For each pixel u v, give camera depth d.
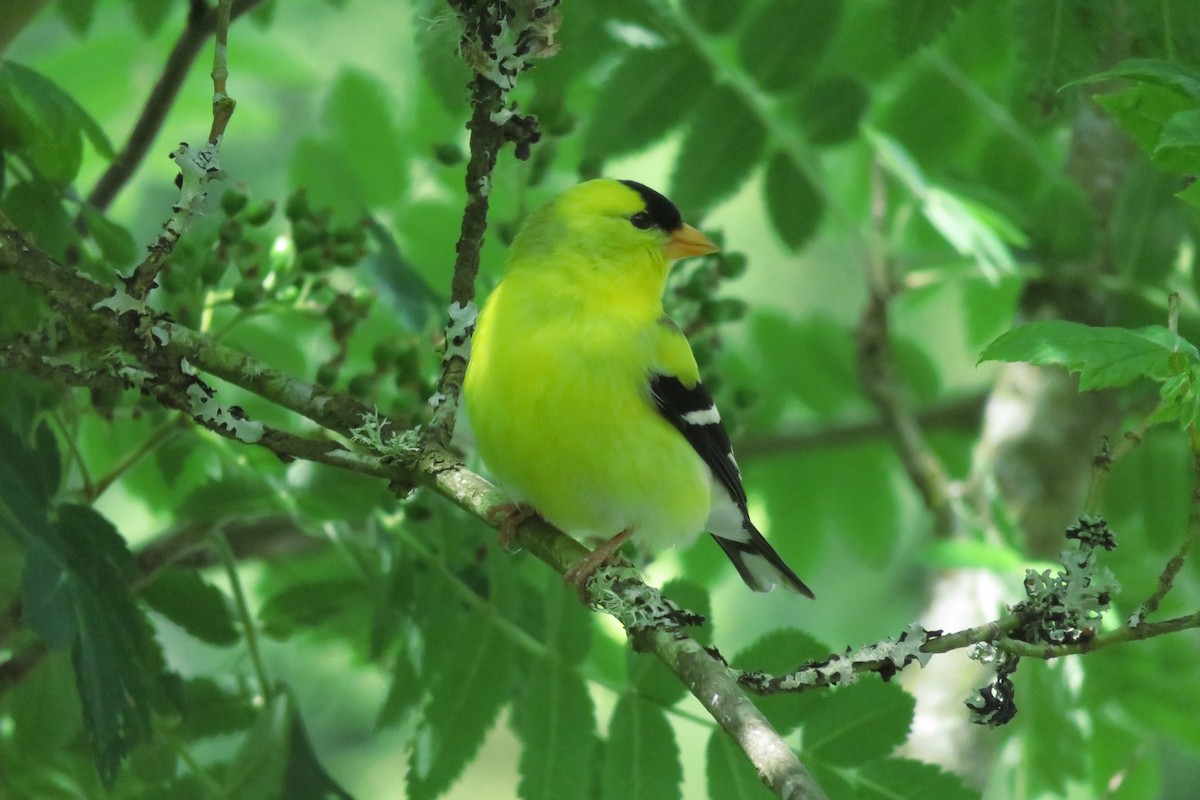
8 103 8.01
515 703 9.21
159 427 9.05
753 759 5.48
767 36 10.37
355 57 15.19
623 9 10.25
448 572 8.88
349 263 8.87
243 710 9.17
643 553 9.73
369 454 7.38
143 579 8.72
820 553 13.94
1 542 7.91
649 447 8.38
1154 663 11.23
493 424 8.27
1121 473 12.16
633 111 10.42
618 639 9.90
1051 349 5.62
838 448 13.77
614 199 9.04
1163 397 5.68
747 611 16.05
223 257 8.51
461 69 9.39
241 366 7.32
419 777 8.41
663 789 8.05
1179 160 5.69
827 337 14.14
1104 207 11.95
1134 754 10.52
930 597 11.27
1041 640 5.81
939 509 11.95
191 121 13.02
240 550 10.90
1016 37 8.05
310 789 8.23
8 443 7.32
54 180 8.24
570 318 8.48
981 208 10.95
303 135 11.46
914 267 12.90
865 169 13.62
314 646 11.34
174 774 8.75
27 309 8.19
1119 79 6.10
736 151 10.66
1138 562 12.45
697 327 10.11
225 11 6.78
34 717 8.83
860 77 11.68
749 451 13.73
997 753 10.91
